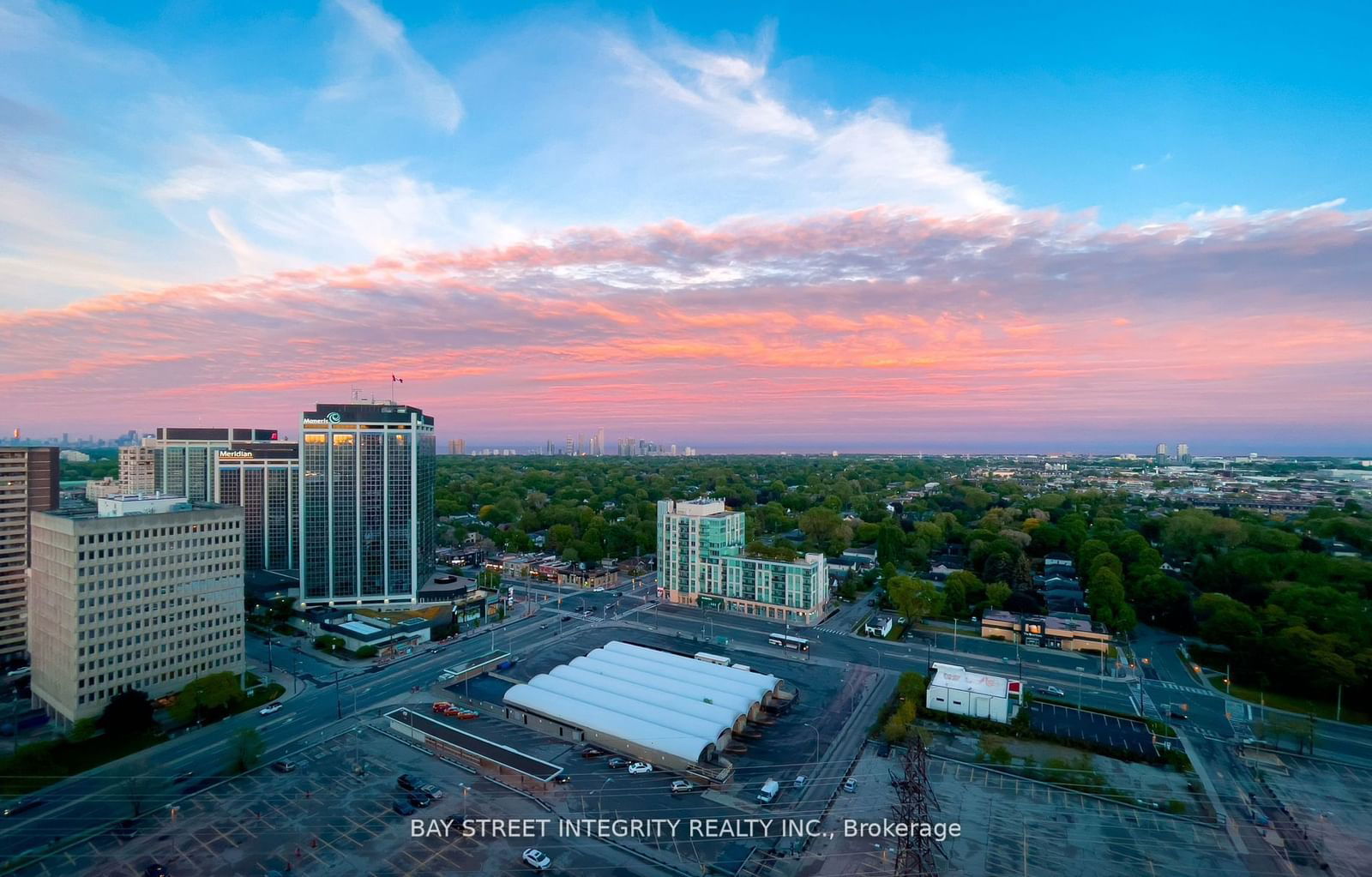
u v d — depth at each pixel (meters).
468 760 150.12
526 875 111.31
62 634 166.12
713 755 150.25
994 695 170.88
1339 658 180.12
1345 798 136.62
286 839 120.31
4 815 126.81
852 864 115.06
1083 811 131.38
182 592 180.00
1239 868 114.88
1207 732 166.12
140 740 157.62
